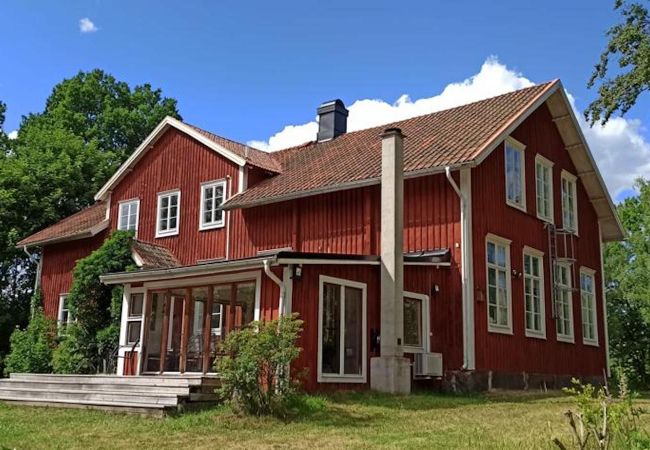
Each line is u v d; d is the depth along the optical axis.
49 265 24.09
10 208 26.73
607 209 22.56
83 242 23.33
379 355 13.64
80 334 18.05
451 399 12.71
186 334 13.41
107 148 38.19
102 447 7.85
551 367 17.95
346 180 16.67
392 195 14.05
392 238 13.74
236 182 20.06
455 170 15.14
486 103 19.69
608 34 16.81
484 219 15.87
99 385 11.91
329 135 23.12
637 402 14.02
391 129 14.46
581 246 21.30
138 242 19.75
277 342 9.97
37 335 20.94
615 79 16.67
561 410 11.19
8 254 26.64
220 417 9.59
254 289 12.66
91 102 39.38
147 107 40.06
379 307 13.93
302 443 7.91
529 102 17.91
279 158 22.61
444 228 15.39
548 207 19.56
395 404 11.34
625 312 32.28
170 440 8.26
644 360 31.11
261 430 8.83
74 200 29.41
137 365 14.48
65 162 29.30
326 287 12.78
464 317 14.78
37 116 39.44
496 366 15.47
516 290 16.89
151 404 10.33
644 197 32.94
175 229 21.19
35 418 10.33
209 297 13.32
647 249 32.50
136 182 22.81
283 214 18.48
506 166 17.36
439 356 14.62
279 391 9.88
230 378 9.79
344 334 12.99
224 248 19.72
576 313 20.12
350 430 8.76
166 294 14.19
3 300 27.52
